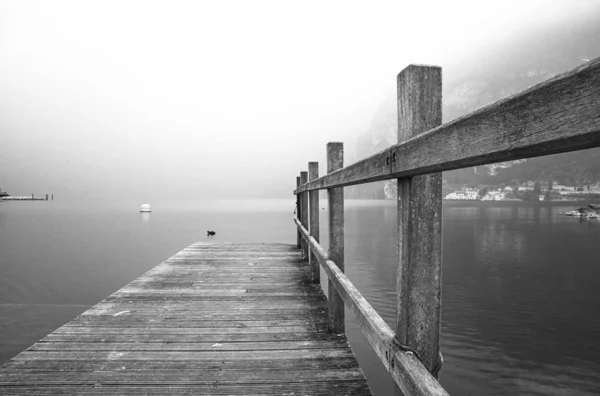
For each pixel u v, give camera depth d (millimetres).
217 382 1967
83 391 1881
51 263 16641
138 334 2617
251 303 3355
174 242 24531
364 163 1314
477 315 10359
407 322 972
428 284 969
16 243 24312
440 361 976
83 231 32719
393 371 1031
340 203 2518
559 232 31781
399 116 993
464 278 15305
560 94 363
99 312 3092
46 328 5523
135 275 14039
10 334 5242
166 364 2168
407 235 961
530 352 7711
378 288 12438
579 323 9617
